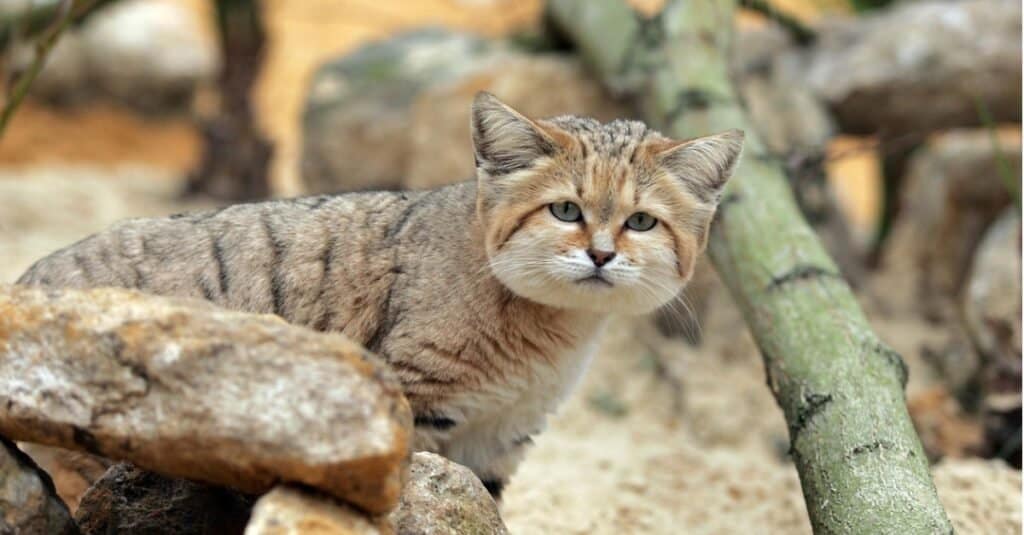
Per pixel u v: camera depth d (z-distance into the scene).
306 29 16.30
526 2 13.33
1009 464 6.65
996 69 8.52
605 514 6.07
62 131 14.52
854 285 9.10
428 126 8.99
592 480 6.57
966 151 9.66
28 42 9.77
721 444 7.52
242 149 11.24
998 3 8.71
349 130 9.53
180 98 15.61
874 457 4.54
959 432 7.00
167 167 13.95
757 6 8.98
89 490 4.00
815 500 4.58
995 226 8.92
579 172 4.63
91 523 3.93
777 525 6.05
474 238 4.73
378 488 3.33
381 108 9.49
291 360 3.33
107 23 15.26
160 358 3.38
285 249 4.85
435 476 3.91
